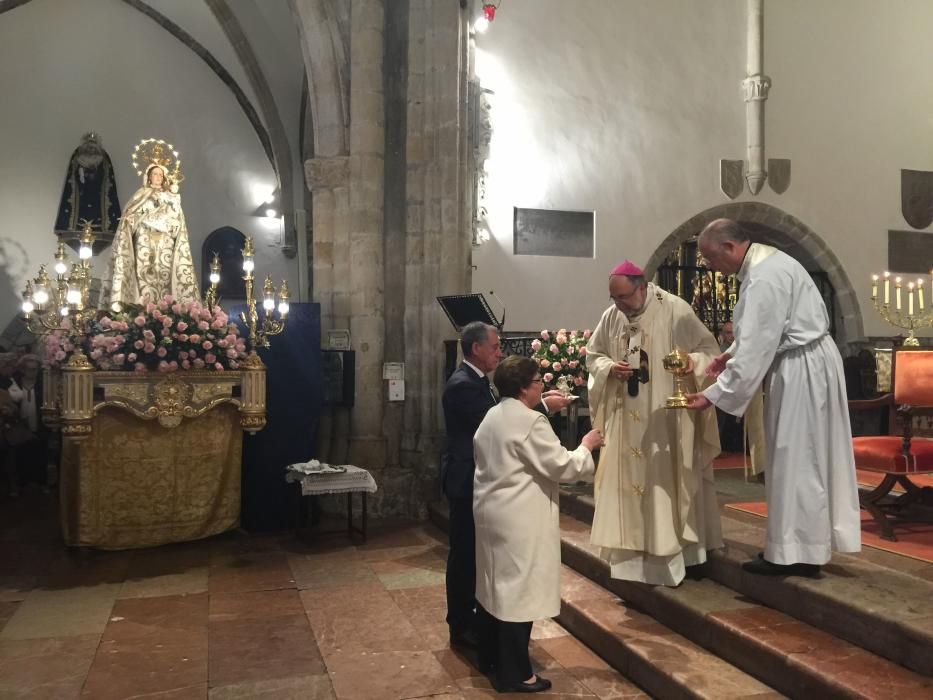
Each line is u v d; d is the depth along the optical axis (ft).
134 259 24.52
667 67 31.76
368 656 14.26
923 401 16.39
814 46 34.47
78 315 20.62
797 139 33.94
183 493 23.11
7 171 43.62
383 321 27.32
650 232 31.12
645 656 12.48
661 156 31.48
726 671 11.78
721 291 35.60
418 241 27.17
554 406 13.08
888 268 35.14
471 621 14.52
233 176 48.57
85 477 21.97
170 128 47.21
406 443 27.12
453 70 26.76
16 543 23.21
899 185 35.65
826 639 11.44
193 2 44.04
